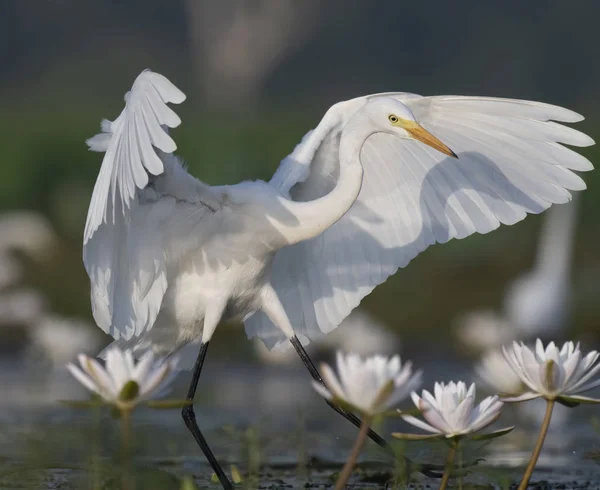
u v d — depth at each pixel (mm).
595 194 23656
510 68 50406
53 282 20594
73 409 12406
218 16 50625
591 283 20859
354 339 16453
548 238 18344
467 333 17812
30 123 32062
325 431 11242
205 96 49875
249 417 12062
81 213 23281
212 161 25922
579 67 50031
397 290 20969
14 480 8461
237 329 18812
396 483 8305
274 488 8508
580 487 8586
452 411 6027
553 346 6391
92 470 8398
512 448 10422
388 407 5301
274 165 25984
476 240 21953
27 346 18047
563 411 13016
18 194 24734
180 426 11430
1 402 12953
